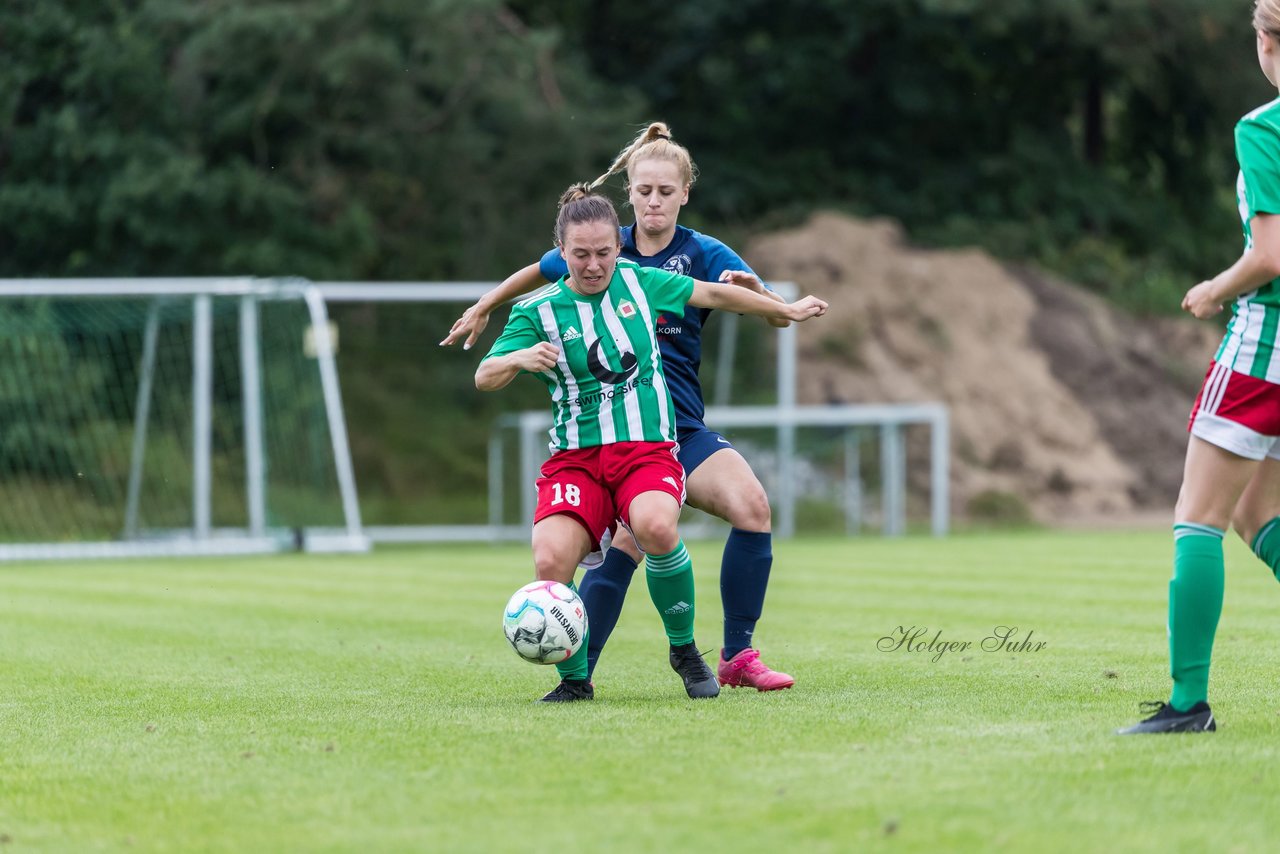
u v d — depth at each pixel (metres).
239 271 90.56
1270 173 14.13
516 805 12.43
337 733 16.19
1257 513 15.75
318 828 11.91
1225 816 11.68
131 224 87.19
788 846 11.02
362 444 91.19
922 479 96.00
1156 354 107.38
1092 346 105.44
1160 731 15.11
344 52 88.00
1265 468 15.62
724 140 117.75
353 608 34.97
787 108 118.62
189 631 29.67
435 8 89.75
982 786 12.75
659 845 11.11
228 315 78.81
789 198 115.50
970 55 115.19
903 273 104.19
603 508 18.84
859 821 11.66
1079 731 15.37
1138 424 103.19
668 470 18.70
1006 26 105.50
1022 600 33.88
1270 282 14.55
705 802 12.38
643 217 20.20
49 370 78.94
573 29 115.25
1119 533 71.25
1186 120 119.81
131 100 89.12
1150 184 125.88
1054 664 22.08
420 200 99.62
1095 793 12.44
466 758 14.41
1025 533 73.62
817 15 114.31
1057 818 11.66
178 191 86.50
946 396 99.75
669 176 20.12
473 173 97.38
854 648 24.84
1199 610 14.99
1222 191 129.00
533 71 98.00
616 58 118.38
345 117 95.44
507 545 72.50
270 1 89.62
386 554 60.78
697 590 39.31
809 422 74.06
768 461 89.00
